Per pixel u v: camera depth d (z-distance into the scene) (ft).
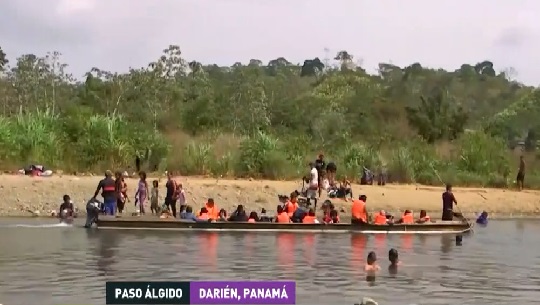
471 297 53.11
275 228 89.10
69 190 108.88
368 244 80.07
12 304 47.34
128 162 126.93
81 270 59.41
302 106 240.94
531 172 162.40
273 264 64.54
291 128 223.71
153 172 127.44
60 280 55.16
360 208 91.91
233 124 203.00
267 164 131.34
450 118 227.81
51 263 62.49
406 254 73.82
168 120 196.85
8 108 200.75
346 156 142.92
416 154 152.76
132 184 113.50
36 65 221.05
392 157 148.15
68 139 128.06
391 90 333.01
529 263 69.82
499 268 66.44
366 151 145.18
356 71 355.15
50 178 112.37
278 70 420.36
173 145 137.59
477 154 156.76
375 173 140.67
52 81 221.66
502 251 78.43
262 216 96.89
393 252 66.23
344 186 119.55
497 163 156.87
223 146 140.56
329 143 160.45
